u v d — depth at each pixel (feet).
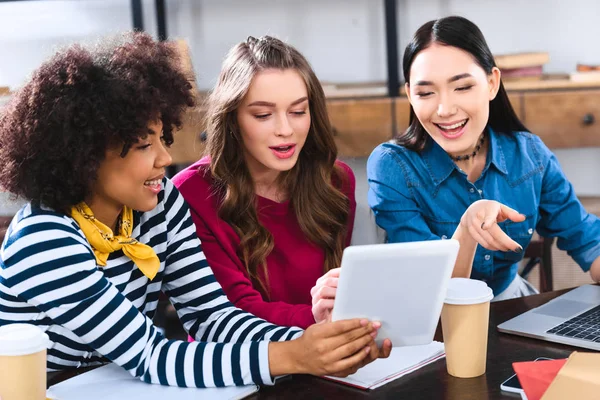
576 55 10.38
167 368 3.48
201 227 5.12
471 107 5.18
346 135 9.77
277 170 5.16
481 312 3.33
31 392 3.06
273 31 10.75
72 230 3.62
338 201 5.38
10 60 10.77
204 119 5.39
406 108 9.62
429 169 5.62
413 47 5.32
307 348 3.36
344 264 3.13
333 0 10.64
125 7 10.64
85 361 3.97
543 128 9.61
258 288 5.21
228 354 3.45
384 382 3.39
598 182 10.56
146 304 4.29
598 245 5.59
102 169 3.63
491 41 10.52
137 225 4.14
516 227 5.65
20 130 3.54
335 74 10.80
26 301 3.60
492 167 5.65
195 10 10.74
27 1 10.66
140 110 3.52
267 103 4.82
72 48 3.63
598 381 3.01
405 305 3.32
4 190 3.69
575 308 4.28
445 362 3.61
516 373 3.22
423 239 5.51
